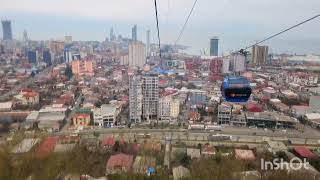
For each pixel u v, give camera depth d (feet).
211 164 120.67
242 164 127.54
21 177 65.46
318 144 199.62
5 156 69.00
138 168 118.01
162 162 144.97
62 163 83.82
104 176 108.99
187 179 102.99
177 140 201.57
